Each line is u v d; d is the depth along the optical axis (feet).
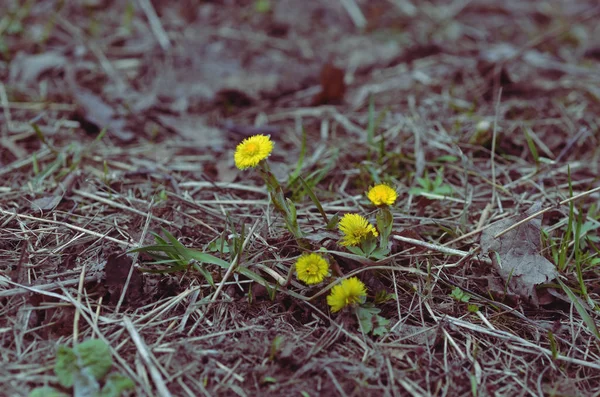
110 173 3.34
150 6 4.75
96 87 3.92
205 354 2.61
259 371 2.57
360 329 2.68
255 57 4.39
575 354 2.69
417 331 2.72
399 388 2.57
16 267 2.80
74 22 4.55
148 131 3.69
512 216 2.93
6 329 2.63
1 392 2.48
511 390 2.59
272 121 3.84
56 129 3.62
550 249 2.95
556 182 3.35
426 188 3.25
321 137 3.69
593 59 4.53
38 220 2.97
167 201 3.15
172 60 4.23
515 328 2.77
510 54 4.44
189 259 2.76
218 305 2.75
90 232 2.93
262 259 2.84
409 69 4.33
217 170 3.43
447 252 2.86
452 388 2.58
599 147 3.57
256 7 4.97
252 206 3.18
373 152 3.52
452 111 3.80
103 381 2.52
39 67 3.99
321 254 2.76
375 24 4.94
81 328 2.66
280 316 2.74
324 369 2.58
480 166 3.44
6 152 3.45
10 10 4.55
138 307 2.75
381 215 2.75
